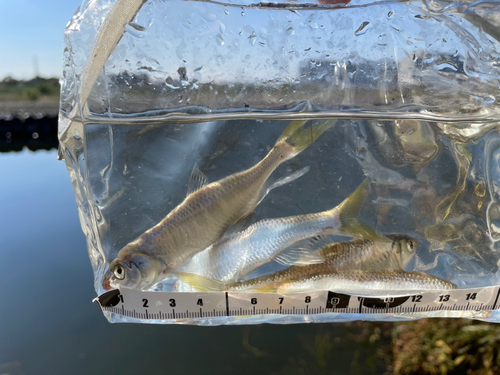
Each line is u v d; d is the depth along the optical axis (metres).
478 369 0.31
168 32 0.13
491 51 0.13
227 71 0.14
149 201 0.14
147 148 0.14
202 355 0.33
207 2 0.14
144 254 0.12
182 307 0.13
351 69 0.14
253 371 0.32
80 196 0.14
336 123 0.14
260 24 0.14
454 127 0.14
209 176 0.14
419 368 0.32
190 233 0.12
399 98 0.14
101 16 0.13
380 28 0.14
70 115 0.13
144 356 0.33
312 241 0.13
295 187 0.14
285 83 0.14
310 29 0.14
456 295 0.13
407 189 0.14
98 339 0.34
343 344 0.36
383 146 0.14
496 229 0.13
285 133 0.14
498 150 0.13
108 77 0.13
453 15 0.13
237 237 0.13
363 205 0.14
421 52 0.14
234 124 0.14
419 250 0.14
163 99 0.14
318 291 0.13
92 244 0.14
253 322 0.15
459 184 0.14
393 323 0.38
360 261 0.13
